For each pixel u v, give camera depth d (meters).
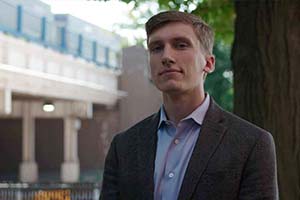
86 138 33.34
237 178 2.23
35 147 34.94
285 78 4.64
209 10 7.58
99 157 33.09
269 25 4.73
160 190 2.32
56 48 19.98
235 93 4.93
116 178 2.49
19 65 17.56
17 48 17.27
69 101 25.56
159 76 2.34
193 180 2.24
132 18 13.95
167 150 2.37
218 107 2.43
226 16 7.76
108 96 27.59
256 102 4.74
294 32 4.66
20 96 21.77
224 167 2.23
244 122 2.36
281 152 4.57
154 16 2.39
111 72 27.66
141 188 2.35
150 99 29.53
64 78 21.20
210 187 2.22
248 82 4.81
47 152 34.97
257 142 2.27
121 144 2.50
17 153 34.50
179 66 2.31
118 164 2.48
